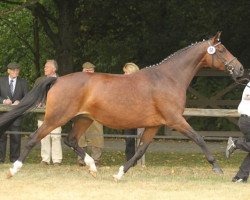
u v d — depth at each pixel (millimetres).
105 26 21344
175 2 19953
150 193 8969
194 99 19453
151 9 20578
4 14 14609
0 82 12938
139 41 21203
